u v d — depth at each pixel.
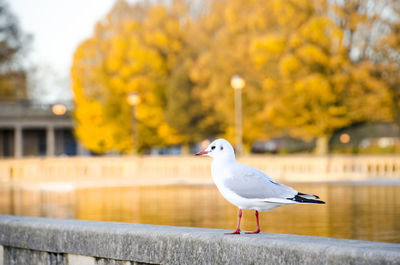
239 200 4.25
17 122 55.16
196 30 48.91
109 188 29.12
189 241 4.57
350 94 34.66
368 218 14.30
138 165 33.12
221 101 40.38
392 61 34.69
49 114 55.59
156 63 47.09
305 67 34.41
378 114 35.09
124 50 47.84
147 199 21.73
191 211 16.81
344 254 3.75
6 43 74.75
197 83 44.81
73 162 32.91
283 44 34.91
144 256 4.83
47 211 17.39
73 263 5.39
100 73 48.50
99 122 47.72
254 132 40.88
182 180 31.30
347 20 36.09
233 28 40.34
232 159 4.52
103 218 15.09
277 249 4.08
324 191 24.25
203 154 4.57
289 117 35.50
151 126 47.22
